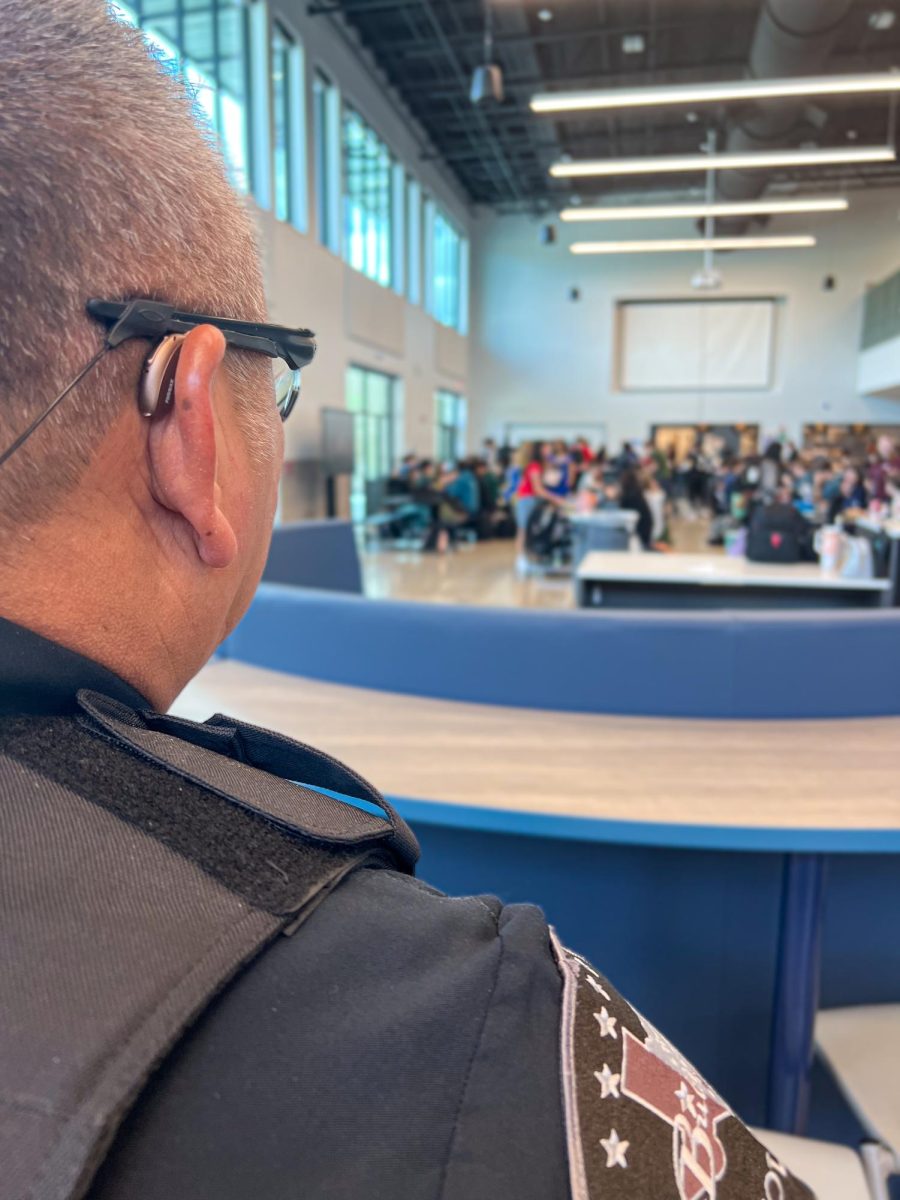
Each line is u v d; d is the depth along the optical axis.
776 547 4.02
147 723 0.28
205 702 1.74
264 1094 0.21
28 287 0.24
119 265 0.26
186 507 0.28
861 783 1.29
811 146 11.41
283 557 4.11
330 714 1.66
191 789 0.25
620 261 14.46
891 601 4.66
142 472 0.28
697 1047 1.52
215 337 0.28
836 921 1.47
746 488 8.73
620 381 14.84
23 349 0.24
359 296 10.10
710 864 1.47
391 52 9.95
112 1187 0.20
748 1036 1.50
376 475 11.57
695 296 14.28
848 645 1.62
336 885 0.25
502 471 11.64
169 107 0.29
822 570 3.75
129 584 0.28
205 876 0.23
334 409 9.28
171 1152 0.20
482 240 14.93
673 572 3.86
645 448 11.36
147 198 0.27
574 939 1.53
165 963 0.21
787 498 6.04
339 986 0.22
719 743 1.49
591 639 1.66
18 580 0.25
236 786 0.25
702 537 10.05
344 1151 0.20
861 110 10.30
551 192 14.03
